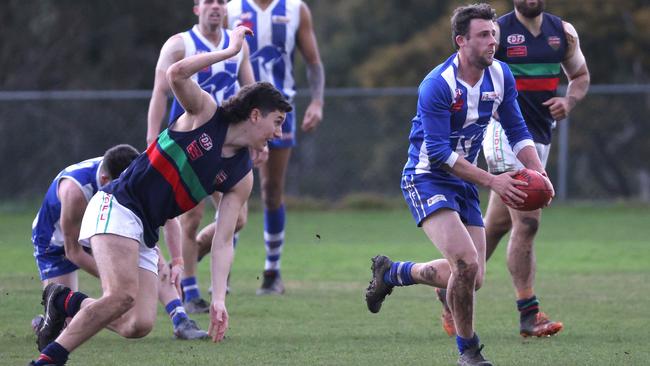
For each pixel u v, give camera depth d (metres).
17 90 95.44
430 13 107.06
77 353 23.25
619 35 89.12
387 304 31.84
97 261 19.92
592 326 27.61
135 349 23.84
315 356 22.97
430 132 21.20
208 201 64.38
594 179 69.69
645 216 63.25
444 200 21.50
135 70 97.81
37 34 97.44
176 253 24.70
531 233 26.30
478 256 22.33
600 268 40.97
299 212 66.75
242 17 35.59
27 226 58.47
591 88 65.62
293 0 36.16
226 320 20.47
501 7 88.38
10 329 26.88
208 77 31.52
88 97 63.03
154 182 20.11
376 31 107.56
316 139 69.69
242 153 20.67
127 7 97.62
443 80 21.41
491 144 27.73
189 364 21.89
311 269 40.84
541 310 30.48
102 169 23.31
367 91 64.19
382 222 60.44
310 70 37.06
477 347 21.25
